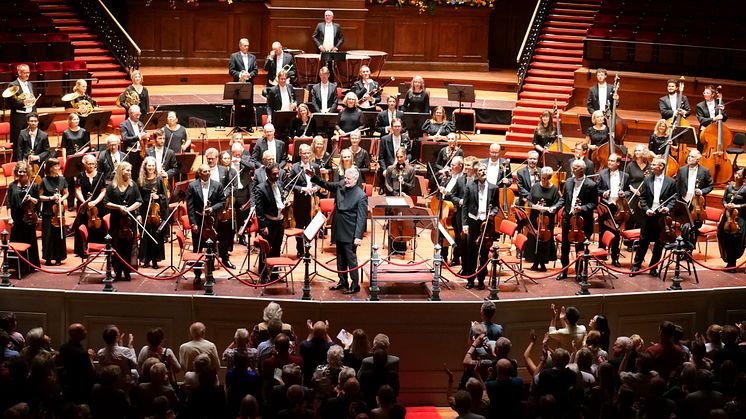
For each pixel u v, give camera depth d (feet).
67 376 37.58
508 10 98.02
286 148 67.10
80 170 57.57
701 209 56.80
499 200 55.42
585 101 82.99
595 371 38.75
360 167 61.52
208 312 46.93
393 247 56.24
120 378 38.22
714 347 41.01
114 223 51.62
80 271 52.95
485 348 41.16
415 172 60.18
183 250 53.67
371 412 32.37
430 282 51.60
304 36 88.22
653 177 54.95
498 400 34.86
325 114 67.21
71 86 76.69
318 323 40.32
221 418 33.40
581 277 52.54
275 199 51.98
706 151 67.67
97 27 85.10
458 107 81.71
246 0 89.81
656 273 54.80
